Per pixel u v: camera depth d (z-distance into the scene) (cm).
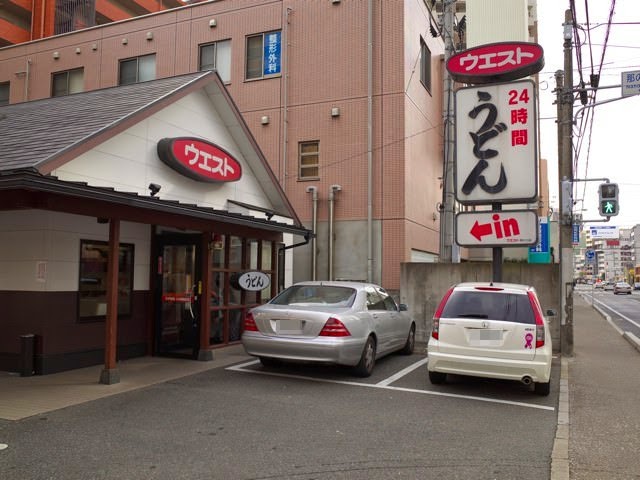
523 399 736
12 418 601
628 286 6331
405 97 1670
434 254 2009
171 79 1154
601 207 1141
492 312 747
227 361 963
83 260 894
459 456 498
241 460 479
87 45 2139
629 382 863
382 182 1666
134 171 955
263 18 1848
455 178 1062
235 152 1272
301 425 588
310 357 784
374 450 511
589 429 599
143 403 672
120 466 461
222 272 1106
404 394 743
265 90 1828
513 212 1025
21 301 843
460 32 1750
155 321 1020
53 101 1198
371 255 1648
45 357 826
